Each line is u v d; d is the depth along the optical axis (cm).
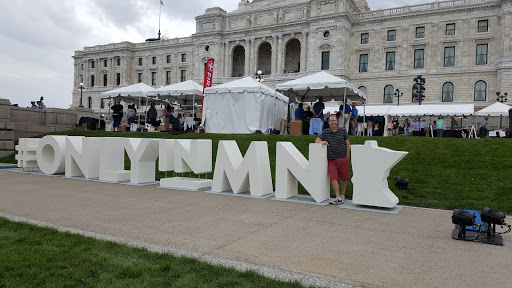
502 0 4344
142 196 916
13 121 2172
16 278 391
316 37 5297
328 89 2216
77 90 8094
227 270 413
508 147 1232
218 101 2214
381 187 777
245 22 5997
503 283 393
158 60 7300
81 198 876
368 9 6384
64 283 377
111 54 7631
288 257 469
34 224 607
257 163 920
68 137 1253
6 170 1446
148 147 1126
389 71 5116
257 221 664
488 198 859
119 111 2405
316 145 854
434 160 1179
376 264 448
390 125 3092
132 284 377
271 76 5700
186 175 1284
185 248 501
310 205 822
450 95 4791
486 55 4606
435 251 503
